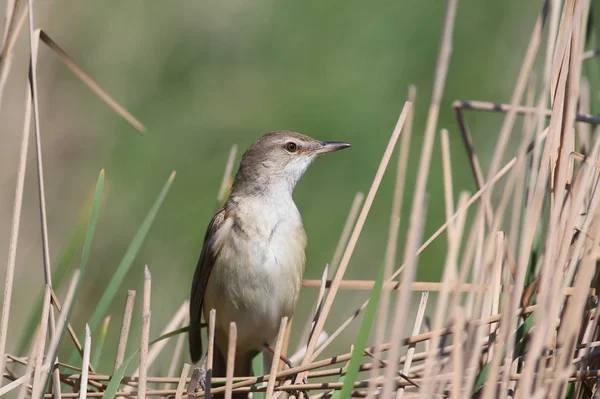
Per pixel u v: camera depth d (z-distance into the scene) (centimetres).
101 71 1962
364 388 737
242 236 925
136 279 1531
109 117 1903
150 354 877
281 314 929
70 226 1761
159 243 1597
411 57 1772
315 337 759
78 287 711
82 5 1992
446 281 640
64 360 1272
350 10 1858
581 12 671
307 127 1733
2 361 692
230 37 1933
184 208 1666
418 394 713
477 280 638
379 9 1839
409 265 581
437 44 1767
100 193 741
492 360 627
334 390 725
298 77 1822
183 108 1873
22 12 760
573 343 621
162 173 1752
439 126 1669
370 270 1479
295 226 948
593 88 806
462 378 631
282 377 754
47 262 725
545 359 633
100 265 1573
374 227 1540
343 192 1606
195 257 1559
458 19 1759
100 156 1859
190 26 1967
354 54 1812
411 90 611
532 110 671
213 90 1873
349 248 774
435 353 628
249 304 921
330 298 766
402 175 605
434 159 1603
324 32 1856
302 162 1006
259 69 1881
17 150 1711
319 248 1540
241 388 770
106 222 1648
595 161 688
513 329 618
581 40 679
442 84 602
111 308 1464
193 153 1781
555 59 659
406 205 1558
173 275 1507
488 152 1582
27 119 741
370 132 1694
